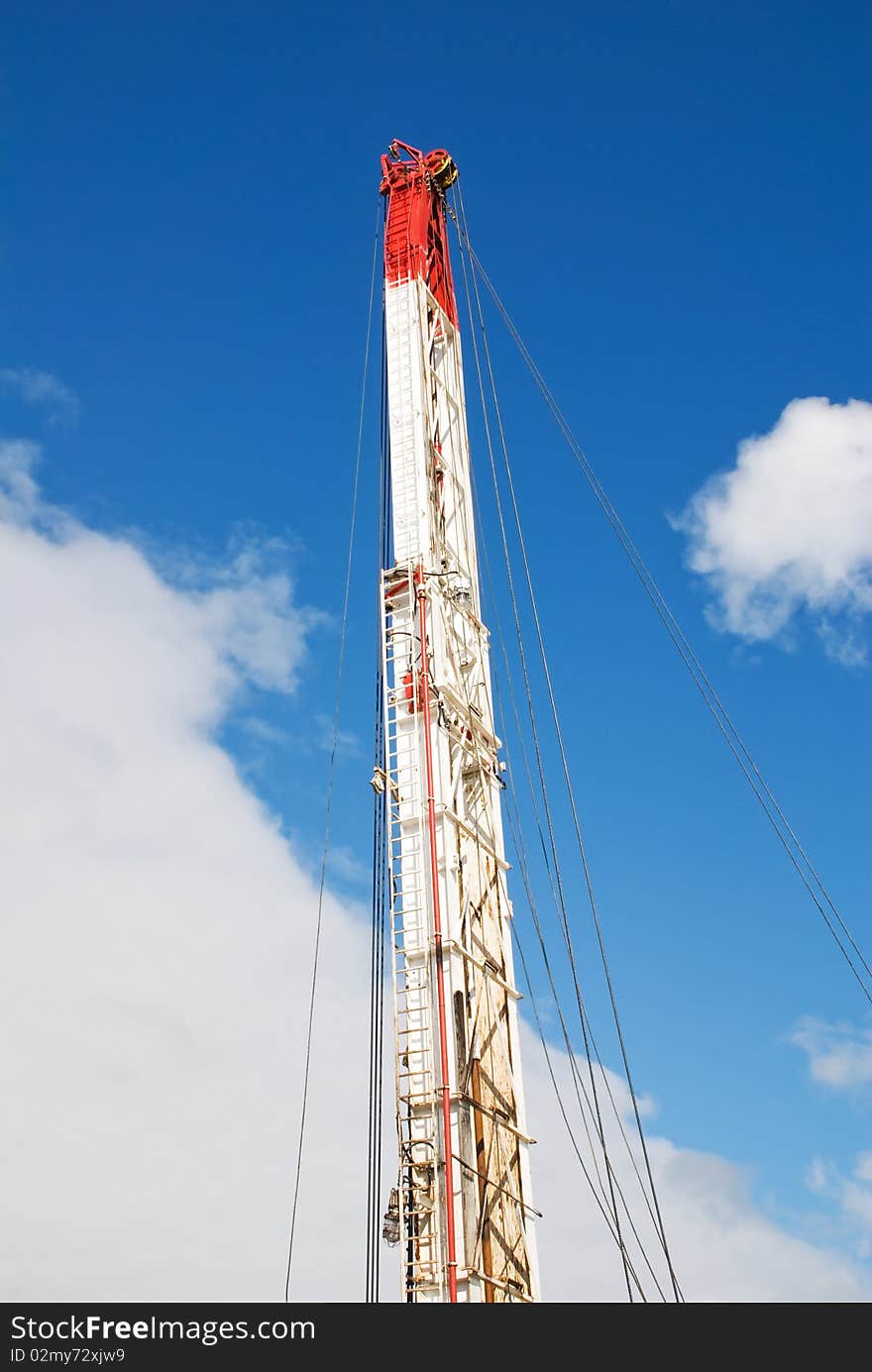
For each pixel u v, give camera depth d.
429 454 46.59
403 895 39.06
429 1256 34.16
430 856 39.06
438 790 40.44
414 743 41.25
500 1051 39.31
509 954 41.56
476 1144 36.41
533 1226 37.62
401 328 48.50
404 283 49.34
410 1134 35.78
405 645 42.88
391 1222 34.53
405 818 40.16
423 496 45.34
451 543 46.66
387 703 42.06
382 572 44.22
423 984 37.53
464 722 43.12
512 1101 39.12
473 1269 33.91
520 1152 38.56
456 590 44.94
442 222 53.38
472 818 42.19
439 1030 36.75
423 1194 34.81
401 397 47.25
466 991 37.97
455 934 38.53
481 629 46.06
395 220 51.12
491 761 44.44
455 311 52.25
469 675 44.59
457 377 50.62
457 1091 36.12
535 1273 36.84
